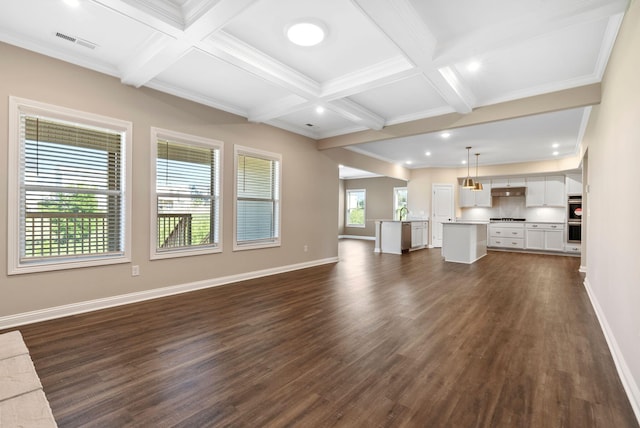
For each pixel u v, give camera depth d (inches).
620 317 89.0
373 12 87.2
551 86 141.2
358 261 269.9
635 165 75.9
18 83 111.7
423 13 94.6
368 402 71.4
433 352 96.7
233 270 186.9
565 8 88.7
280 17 98.8
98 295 133.0
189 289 164.4
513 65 125.8
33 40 112.8
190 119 162.4
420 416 66.7
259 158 203.3
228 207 182.9
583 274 215.8
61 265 122.6
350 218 506.0
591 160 162.2
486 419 65.7
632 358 75.2
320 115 195.6
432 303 146.9
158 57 114.7
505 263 261.6
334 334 109.9
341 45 114.9
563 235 317.4
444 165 374.3
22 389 59.2
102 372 82.9
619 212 93.0
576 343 103.6
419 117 182.9
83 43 115.6
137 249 144.2
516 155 306.0
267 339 105.2
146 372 83.2
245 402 70.9
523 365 88.9
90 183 131.3
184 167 163.2
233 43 110.5
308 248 240.2
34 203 118.3
